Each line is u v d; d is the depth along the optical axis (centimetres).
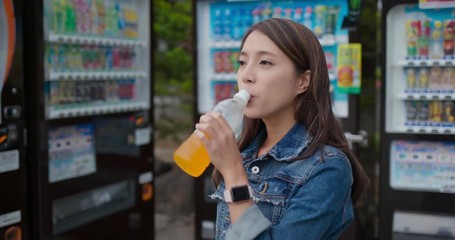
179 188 627
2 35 270
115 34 365
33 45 287
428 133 324
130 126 365
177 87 691
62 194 313
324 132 129
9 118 275
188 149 141
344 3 338
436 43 330
